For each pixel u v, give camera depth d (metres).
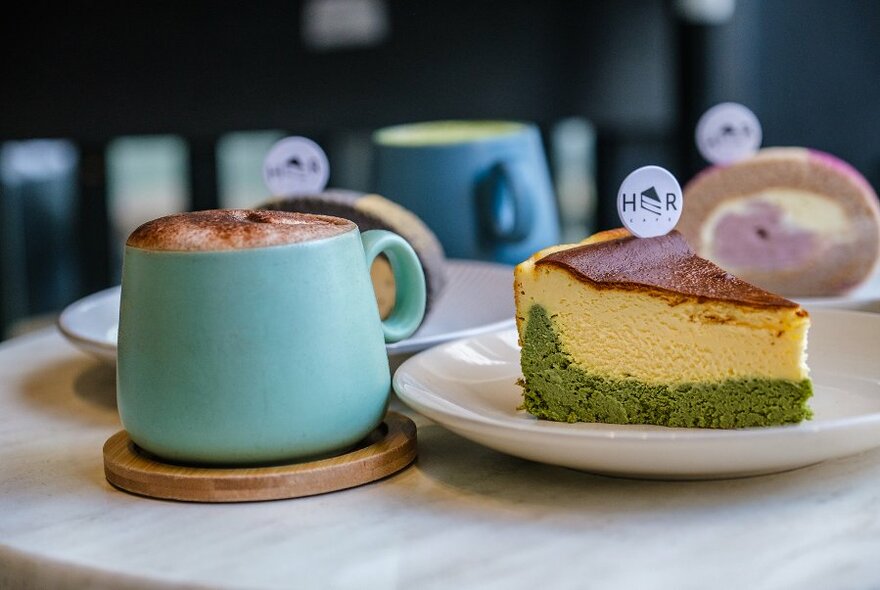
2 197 1.45
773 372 0.60
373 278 0.76
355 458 0.59
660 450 0.54
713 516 0.55
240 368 0.57
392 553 0.53
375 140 0.95
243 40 1.50
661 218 0.67
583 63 1.51
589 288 0.62
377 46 1.51
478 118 1.54
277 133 1.54
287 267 0.58
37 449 0.66
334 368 0.59
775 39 1.42
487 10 1.50
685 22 1.46
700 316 0.61
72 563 0.53
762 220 0.85
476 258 0.92
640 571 0.51
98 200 1.52
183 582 0.51
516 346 0.70
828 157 0.85
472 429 0.57
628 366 0.63
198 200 1.54
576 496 0.58
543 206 0.94
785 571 0.51
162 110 1.51
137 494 0.59
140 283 0.58
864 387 0.65
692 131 1.48
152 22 1.48
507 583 0.51
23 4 1.46
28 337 0.88
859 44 1.41
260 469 0.59
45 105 1.49
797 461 0.56
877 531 0.54
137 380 0.59
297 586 0.51
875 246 0.84
